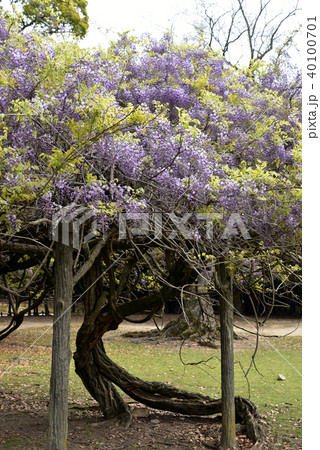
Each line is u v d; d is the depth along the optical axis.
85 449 5.51
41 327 18.81
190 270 5.43
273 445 5.62
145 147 4.50
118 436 6.00
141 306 5.91
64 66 4.12
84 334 6.23
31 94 4.13
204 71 6.10
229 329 5.49
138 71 5.86
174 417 6.91
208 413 6.41
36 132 3.70
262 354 12.95
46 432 6.08
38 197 3.46
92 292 6.28
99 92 4.60
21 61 4.22
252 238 4.39
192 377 9.84
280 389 8.83
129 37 5.66
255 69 6.21
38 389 8.58
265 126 4.99
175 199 4.17
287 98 5.93
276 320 21.64
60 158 3.27
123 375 6.61
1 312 22.14
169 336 15.68
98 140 3.62
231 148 4.91
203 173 4.17
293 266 5.14
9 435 5.91
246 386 9.11
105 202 3.84
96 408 7.23
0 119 3.59
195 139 4.23
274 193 4.12
